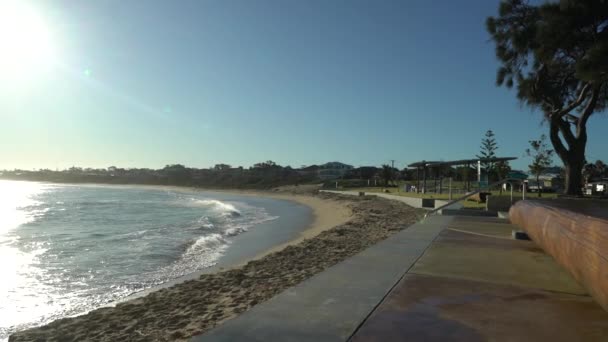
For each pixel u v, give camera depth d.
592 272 3.28
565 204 7.77
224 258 14.63
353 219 25.94
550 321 3.62
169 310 7.12
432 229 10.62
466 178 42.12
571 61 18.45
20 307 9.44
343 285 4.79
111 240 19.62
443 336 3.24
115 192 98.56
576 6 15.89
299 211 42.81
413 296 4.37
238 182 144.62
